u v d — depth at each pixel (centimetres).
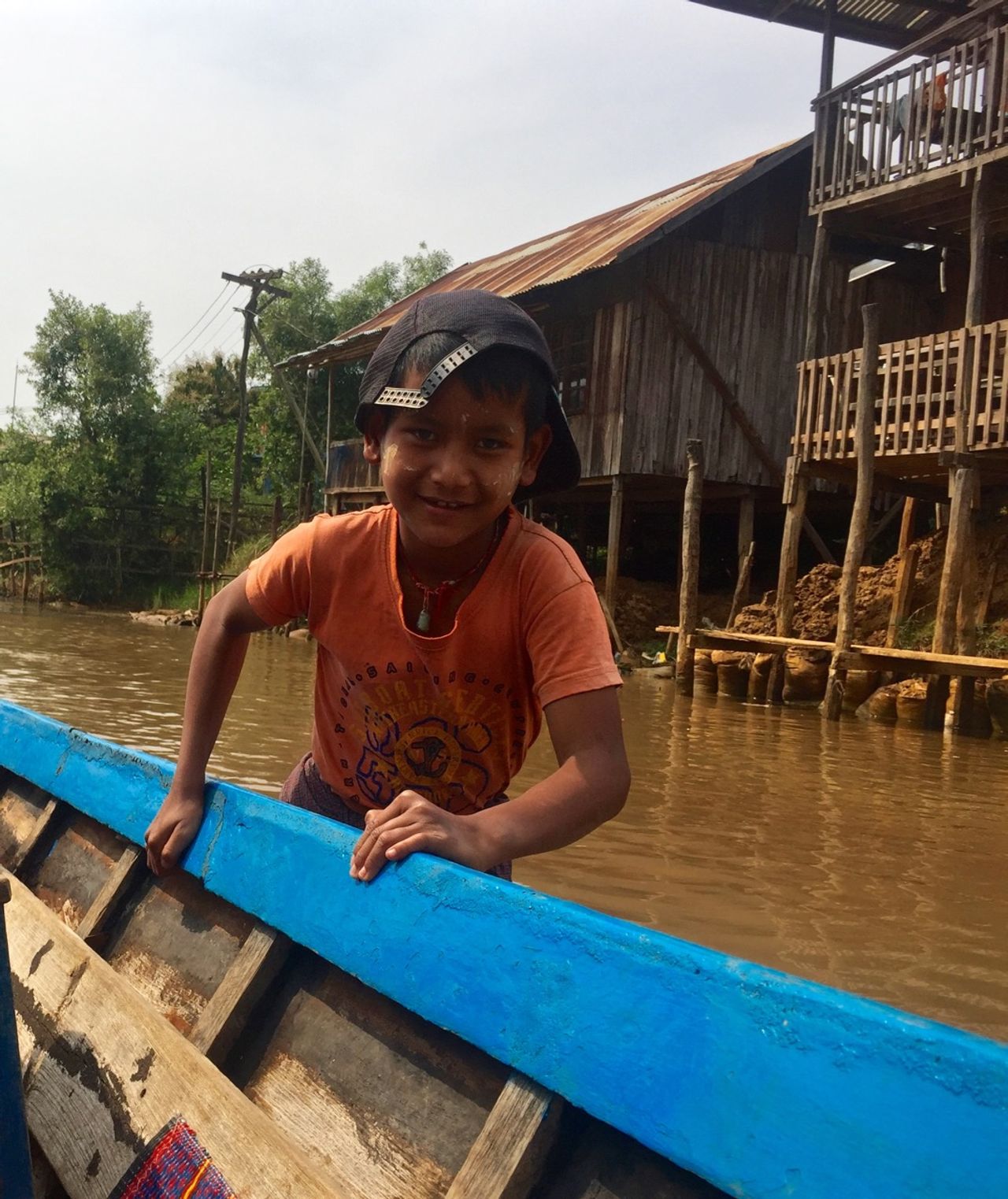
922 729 948
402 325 176
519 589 185
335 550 196
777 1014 104
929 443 1009
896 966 341
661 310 1489
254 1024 183
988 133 1016
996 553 1191
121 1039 177
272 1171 138
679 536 1992
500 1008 133
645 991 117
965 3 1170
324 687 218
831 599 1309
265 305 2858
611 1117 116
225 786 207
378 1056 160
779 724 932
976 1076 88
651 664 1426
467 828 160
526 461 186
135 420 3209
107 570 3125
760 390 1530
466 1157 132
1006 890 429
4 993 134
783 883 425
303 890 173
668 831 507
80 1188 165
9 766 309
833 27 1245
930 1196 88
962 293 1489
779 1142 100
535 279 1527
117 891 236
